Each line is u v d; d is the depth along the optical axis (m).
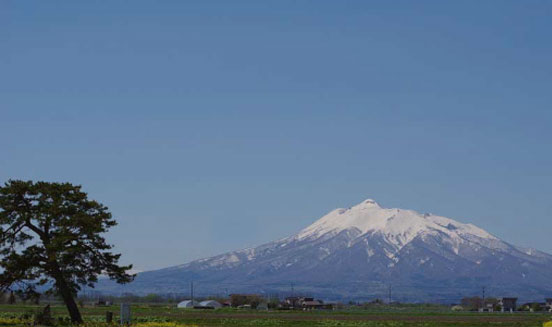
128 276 74.38
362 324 111.62
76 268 72.88
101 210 74.25
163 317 120.81
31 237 72.25
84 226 70.38
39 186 72.19
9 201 71.25
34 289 73.00
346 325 108.12
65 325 69.56
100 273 74.06
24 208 71.75
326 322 115.81
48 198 72.12
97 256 73.12
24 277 70.25
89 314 125.06
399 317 149.50
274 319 122.62
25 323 69.81
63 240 68.81
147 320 94.50
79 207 73.31
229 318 124.06
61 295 73.19
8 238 71.00
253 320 116.94
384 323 116.50
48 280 71.81
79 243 71.44
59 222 70.19
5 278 70.50
